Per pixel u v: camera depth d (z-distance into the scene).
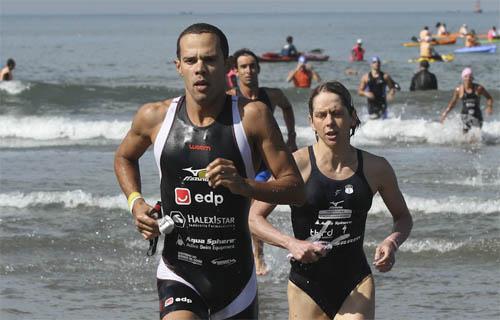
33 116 30.23
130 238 14.12
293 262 7.69
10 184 18.19
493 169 19.92
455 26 181.25
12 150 23.72
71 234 14.26
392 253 7.37
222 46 6.43
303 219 7.63
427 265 12.59
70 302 11.01
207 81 6.32
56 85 34.66
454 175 19.12
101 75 52.28
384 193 7.73
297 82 34.75
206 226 6.60
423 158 21.69
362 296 7.52
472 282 11.72
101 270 12.50
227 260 6.69
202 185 6.50
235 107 6.50
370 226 14.49
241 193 6.20
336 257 7.58
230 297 6.76
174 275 6.75
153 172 19.03
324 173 7.55
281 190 6.37
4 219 15.18
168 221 6.48
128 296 11.33
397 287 11.55
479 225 14.53
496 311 10.41
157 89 35.53
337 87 7.51
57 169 20.06
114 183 18.30
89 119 29.72
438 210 15.46
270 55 58.62
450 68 52.41
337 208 7.53
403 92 33.28
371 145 24.75
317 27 192.50
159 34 152.12
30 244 13.69
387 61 61.78
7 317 10.31
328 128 7.43
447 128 25.89
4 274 12.23
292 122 12.96
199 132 6.47
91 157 21.95
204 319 6.65
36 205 16.16
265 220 7.53
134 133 6.82
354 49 61.50
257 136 6.48
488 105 25.30
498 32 101.50
